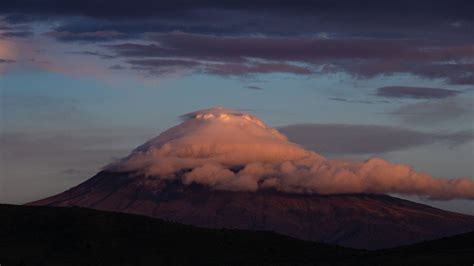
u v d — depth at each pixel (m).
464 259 184.25
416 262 186.38
